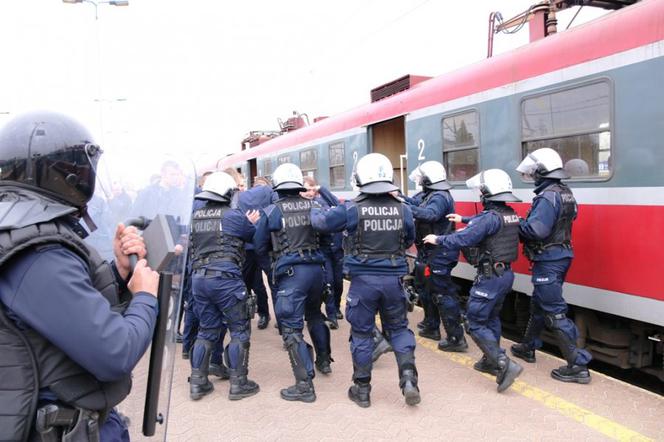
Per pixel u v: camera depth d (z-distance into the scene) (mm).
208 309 3822
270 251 3902
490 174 3713
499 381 3588
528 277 4590
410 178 6426
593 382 3756
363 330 3488
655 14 3463
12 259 1165
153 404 1521
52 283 1166
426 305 4926
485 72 5074
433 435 3084
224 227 3715
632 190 3619
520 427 3133
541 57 4418
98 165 1478
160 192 1688
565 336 3711
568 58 4137
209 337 3865
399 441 3029
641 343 3910
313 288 3832
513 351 4383
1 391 1162
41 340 1201
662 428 3055
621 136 3691
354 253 3430
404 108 6449
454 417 3299
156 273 1485
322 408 3520
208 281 3670
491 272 3646
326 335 4172
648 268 3508
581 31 4090
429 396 3633
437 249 4398
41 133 1332
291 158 10594
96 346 1187
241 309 3775
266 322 5664
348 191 8086
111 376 1236
